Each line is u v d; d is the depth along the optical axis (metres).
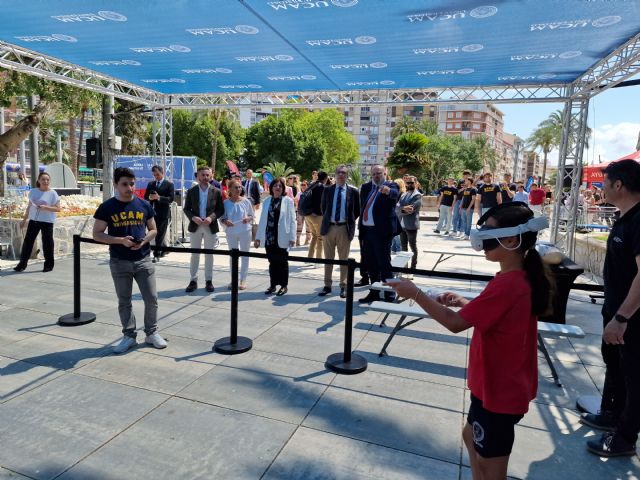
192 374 4.11
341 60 8.14
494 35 6.54
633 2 5.22
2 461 2.83
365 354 4.69
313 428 3.29
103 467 2.79
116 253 4.49
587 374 4.36
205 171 6.91
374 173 6.55
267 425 3.31
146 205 4.61
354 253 11.11
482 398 1.96
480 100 10.02
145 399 3.64
